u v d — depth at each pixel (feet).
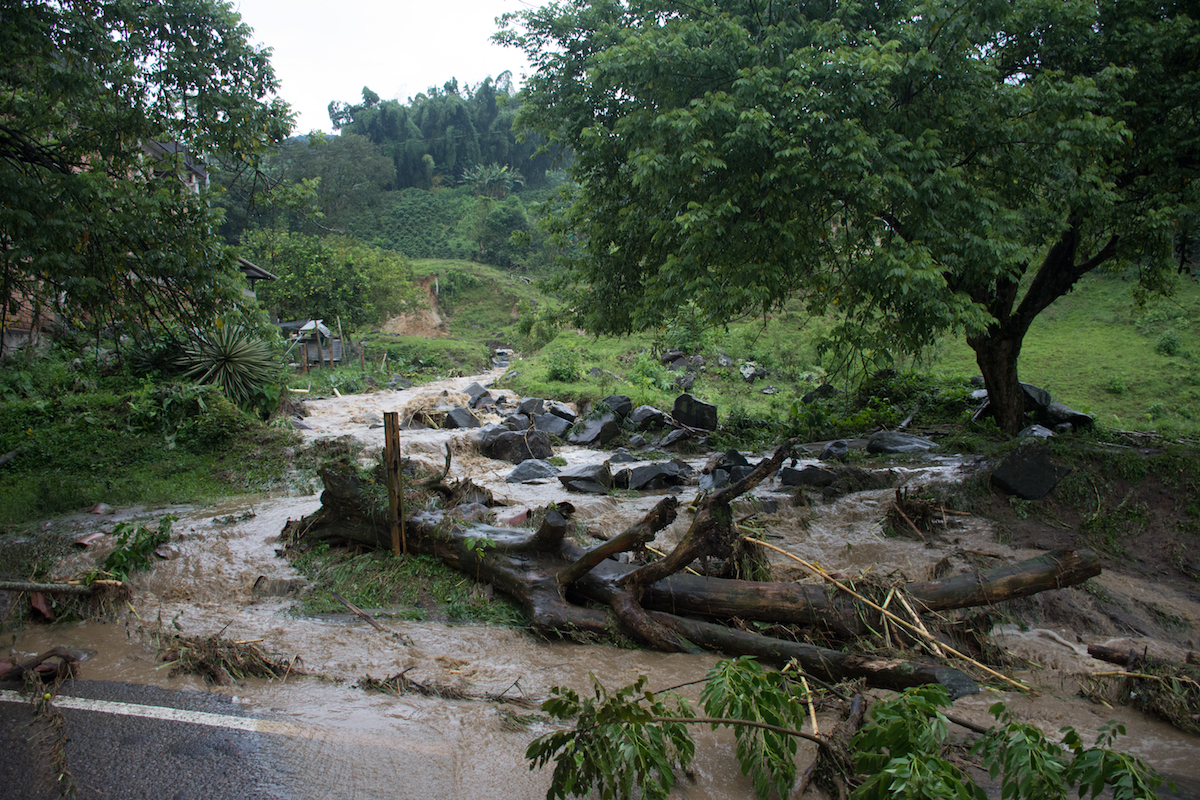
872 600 19.16
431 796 12.17
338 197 305.73
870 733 11.78
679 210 33.09
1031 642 20.35
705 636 18.39
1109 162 37.47
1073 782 11.07
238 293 32.37
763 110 27.89
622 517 30.04
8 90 30.04
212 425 41.22
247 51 31.83
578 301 45.98
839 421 50.37
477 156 406.82
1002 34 36.88
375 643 18.71
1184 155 36.27
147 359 51.06
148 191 30.45
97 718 14.67
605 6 39.34
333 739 13.88
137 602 21.38
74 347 52.31
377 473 25.75
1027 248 31.86
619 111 39.58
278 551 24.88
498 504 30.60
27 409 41.16
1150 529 27.25
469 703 15.53
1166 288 46.14
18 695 15.71
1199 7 36.14
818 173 29.01
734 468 35.86
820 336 37.47
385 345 153.38
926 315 30.25
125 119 29.78
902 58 29.89
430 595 21.77
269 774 12.74
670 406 68.23
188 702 15.39
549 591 20.03
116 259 28.19
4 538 26.30
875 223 31.09
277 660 17.42
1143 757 14.71
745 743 12.37
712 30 32.91
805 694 14.52
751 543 21.91
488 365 157.89
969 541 26.71
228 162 34.50
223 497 34.63
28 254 25.11
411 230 334.03
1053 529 27.73
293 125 33.45
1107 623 21.89
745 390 91.86
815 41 31.81
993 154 33.35
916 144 29.86
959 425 48.91
